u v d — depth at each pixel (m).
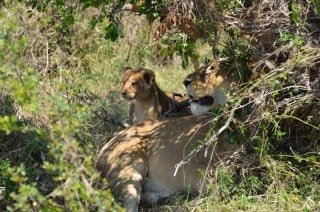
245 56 11.45
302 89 10.28
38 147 12.23
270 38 10.77
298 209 10.06
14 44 8.47
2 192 11.20
